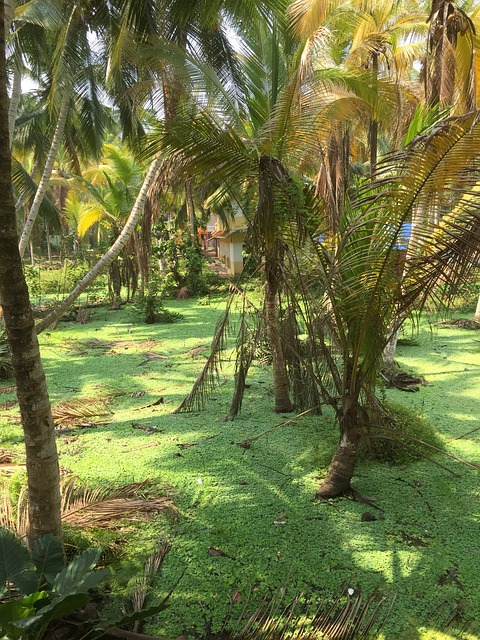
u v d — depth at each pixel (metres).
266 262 4.63
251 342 5.24
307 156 5.11
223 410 5.63
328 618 2.45
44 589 2.19
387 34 7.89
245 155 3.59
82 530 3.12
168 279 15.85
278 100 4.54
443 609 2.48
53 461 2.50
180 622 2.46
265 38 5.61
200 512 3.46
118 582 2.73
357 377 3.50
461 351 7.98
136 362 8.05
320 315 3.58
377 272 3.06
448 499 3.57
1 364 7.37
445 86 6.84
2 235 2.14
